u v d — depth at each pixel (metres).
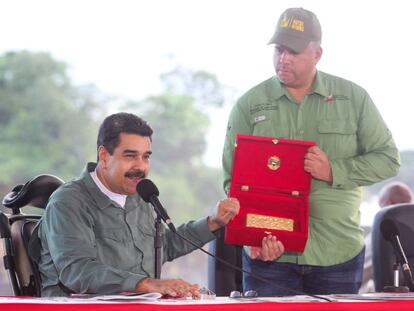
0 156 23.53
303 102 4.63
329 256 4.55
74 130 24.31
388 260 5.09
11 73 24.69
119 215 4.01
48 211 3.94
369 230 7.54
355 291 4.61
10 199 4.27
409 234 5.08
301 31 4.51
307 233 4.29
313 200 4.55
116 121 3.96
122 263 3.98
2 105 24.20
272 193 4.41
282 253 4.35
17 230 4.18
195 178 24.23
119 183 3.96
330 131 4.59
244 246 4.62
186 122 24.91
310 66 4.57
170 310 3.02
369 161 4.54
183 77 26.52
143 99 25.50
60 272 3.80
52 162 23.83
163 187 23.61
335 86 4.67
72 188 3.97
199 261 19.39
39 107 24.33
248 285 4.59
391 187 6.21
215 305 3.09
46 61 25.11
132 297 3.30
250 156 4.38
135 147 3.93
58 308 2.96
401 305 3.33
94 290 3.67
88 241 3.88
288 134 4.64
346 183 4.49
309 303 3.22
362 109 4.63
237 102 4.75
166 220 3.89
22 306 2.94
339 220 4.56
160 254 3.99
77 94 25.25
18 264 4.14
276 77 4.70
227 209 4.23
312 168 4.36
